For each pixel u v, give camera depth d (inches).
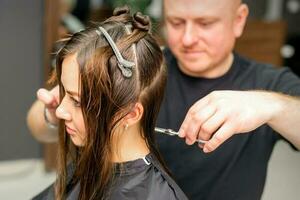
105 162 23.6
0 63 81.0
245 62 36.3
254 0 126.3
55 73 25.0
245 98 23.9
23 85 83.8
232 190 33.1
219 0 31.3
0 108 83.7
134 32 23.6
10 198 78.6
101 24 23.9
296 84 32.5
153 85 23.9
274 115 24.2
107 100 22.1
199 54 33.0
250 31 104.1
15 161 87.7
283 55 119.3
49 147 86.0
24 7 79.5
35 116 34.3
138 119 23.8
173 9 32.4
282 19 127.6
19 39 80.9
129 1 78.5
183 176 33.6
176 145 33.4
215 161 33.0
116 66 22.0
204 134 22.9
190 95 34.7
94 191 24.3
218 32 32.2
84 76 21.9
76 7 105.7
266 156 33.4
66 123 23.9
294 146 28.8
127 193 24.8
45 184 84.0
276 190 84.9
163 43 38.7
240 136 32.8
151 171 25.5
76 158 25.7
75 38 23.0
